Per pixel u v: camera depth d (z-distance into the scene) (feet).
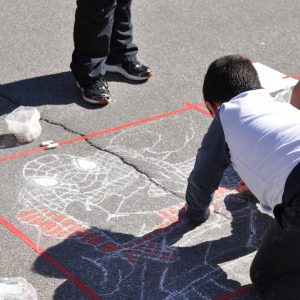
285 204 8.48
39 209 11.38
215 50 18.30
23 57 17.35
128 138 13.73
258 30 19.79
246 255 10.51
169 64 17.31
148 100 15.39
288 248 9.06
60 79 16.19
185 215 11.14
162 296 9.60
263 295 9.50
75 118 14.43
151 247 10.58
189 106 15.21
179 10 20.97
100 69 14.92
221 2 21.76
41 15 20.27
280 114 9.01
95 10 14.05
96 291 9.62
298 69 17.42
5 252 10.32
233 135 9.04
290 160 8.49
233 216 11.40
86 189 11.97
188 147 13.48
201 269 10.16
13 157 12.89
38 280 9.77
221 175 10.03
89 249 10.47
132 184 12.19
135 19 20.11
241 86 9.75
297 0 22.20
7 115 14.16
